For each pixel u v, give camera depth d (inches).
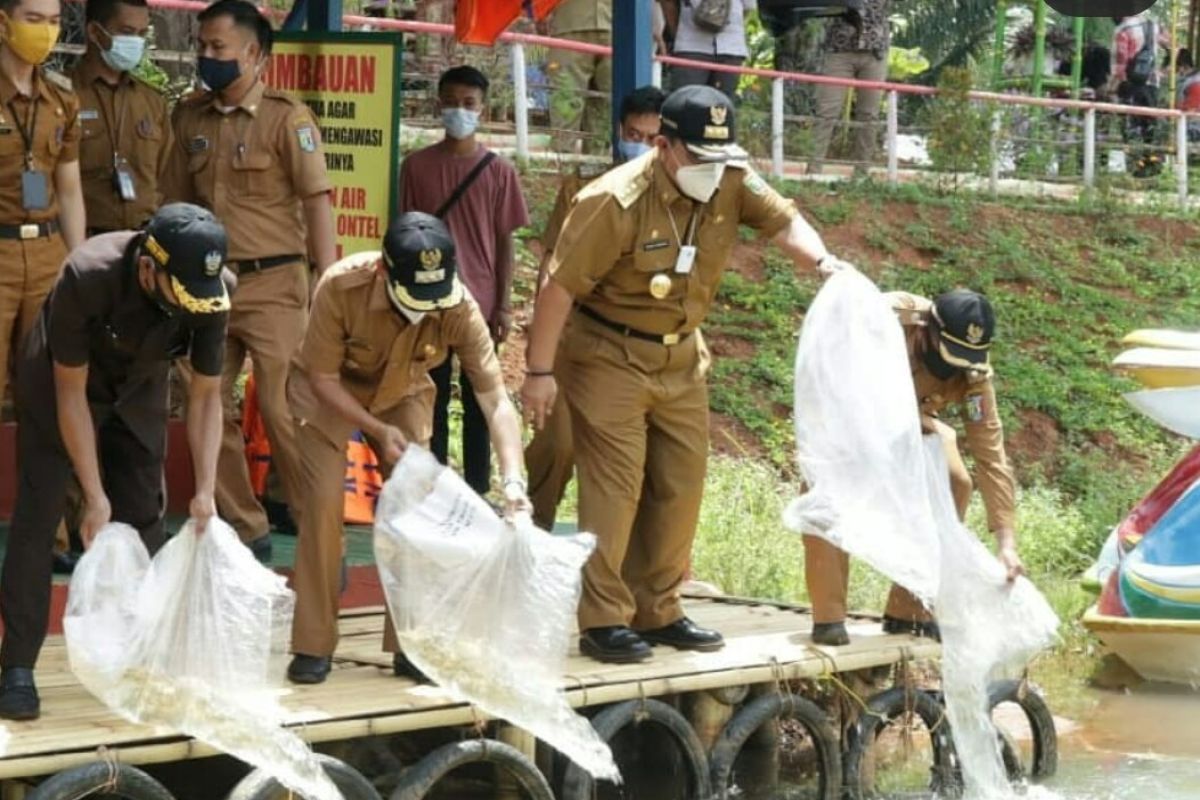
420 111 1331.2
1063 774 727.1
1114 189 1688.0
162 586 526.3
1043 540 1055.0
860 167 1553.9
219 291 506.3
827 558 690.2
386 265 555.5
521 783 586.9
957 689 674.2
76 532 712.4
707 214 633.6
